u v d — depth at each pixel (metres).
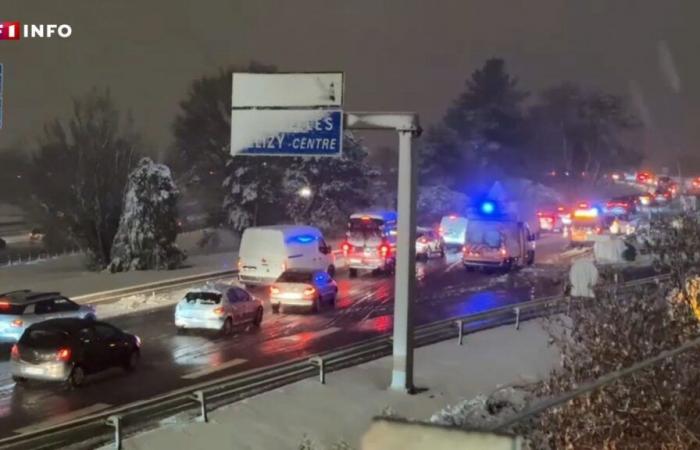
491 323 24.66
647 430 8.12
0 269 50.53
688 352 8.58
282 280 29.69
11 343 22.44
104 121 50.91
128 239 42.81
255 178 58.12
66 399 16.72
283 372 16.38
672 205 19.39
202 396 14.18
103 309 30.50
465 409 13.30
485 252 40.59
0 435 13.98
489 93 86.94
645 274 18.53
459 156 84.12
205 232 59.44
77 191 49.03
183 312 24.81
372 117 17.17
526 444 7.38
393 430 3.63
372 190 65.50
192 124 62.28
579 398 8.13
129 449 12.67
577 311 10.21
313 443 13.25
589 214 52.38
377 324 26.84
